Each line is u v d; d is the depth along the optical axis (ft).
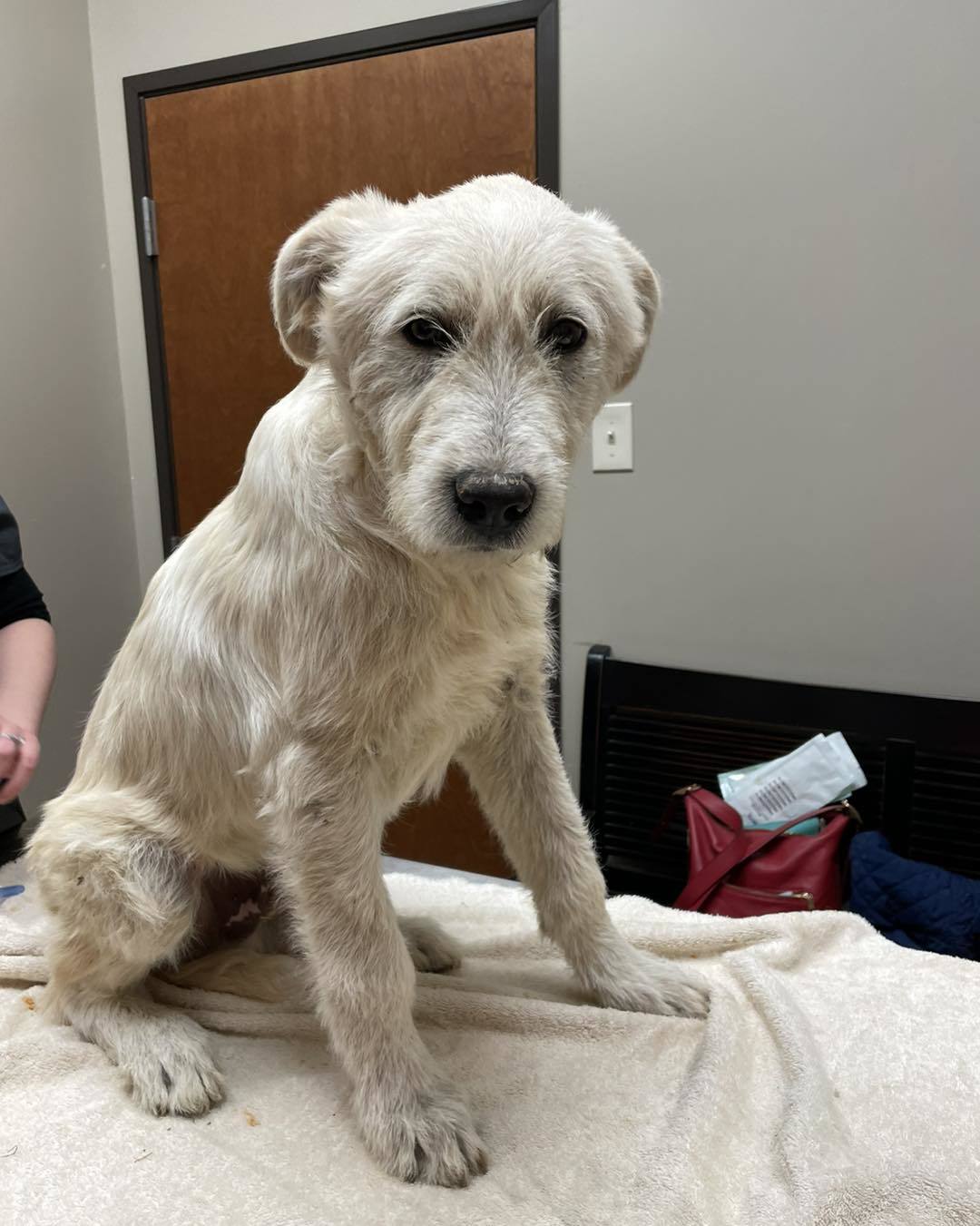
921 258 5.93
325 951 3.30
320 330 3.20
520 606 3.71
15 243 7.52
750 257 6.34
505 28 6.65
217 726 3.66
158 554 9.05
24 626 5.59
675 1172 3.04
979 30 5.51
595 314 2.95
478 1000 3.99
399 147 7.19
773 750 6.80
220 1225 2.92
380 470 3.08
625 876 7.41
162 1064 3.61
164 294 8.31
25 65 7.47
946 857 6.36
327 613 3.20
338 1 7.13
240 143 7.70
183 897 3.92
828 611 6.70
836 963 4.34
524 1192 3.06
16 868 5.82
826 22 5.82
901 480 6.30
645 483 6.99
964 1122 3.29
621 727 7.30
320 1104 3.54
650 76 6.32
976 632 6.31
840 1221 2.80
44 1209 2.99
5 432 7.57
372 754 3.35
